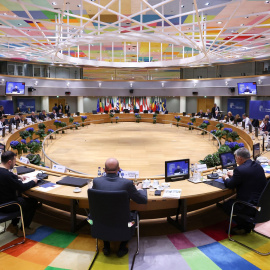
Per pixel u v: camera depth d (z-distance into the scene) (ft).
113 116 75.92
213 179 15.79
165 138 50.83
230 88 74.38
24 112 75.36
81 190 14.17
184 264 11.56
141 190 13.89
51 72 80.64
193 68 83.97
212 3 37.04
